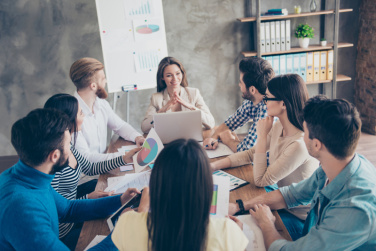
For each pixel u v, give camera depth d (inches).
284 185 78.0
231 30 177.3
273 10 167.8
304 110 51.9
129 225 43.1
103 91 103.7
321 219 52.0
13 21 168.7
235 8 174.6
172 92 121.6
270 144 79.4
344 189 49.1
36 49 172.7
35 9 168.2
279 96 71.4
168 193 38.6
